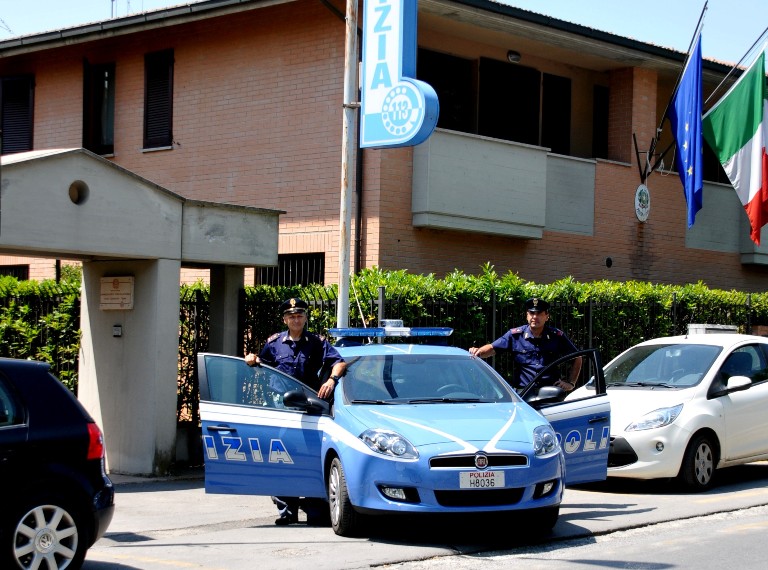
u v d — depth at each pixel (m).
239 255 12.85
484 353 10.55
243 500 10.77
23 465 6.78
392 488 8.01
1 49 19.98
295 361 9.72
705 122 18.30
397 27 11.83
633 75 19.94
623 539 8.52
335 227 16.56
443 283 13.50
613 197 19.31
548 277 18.28
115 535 8.89
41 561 6.80
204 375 9.11
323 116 16.83
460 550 8.00
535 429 8.40
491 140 16.88
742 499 10.50
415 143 11.68
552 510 8.40
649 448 10.91
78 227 11.28
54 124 20.28
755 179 17.73
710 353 11.90
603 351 15.48
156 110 19.08
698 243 20.84
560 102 19.89
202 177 18.38
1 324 14.07
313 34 17.03
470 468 7.93
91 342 12.83
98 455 7.16
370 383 9.17
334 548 8.09
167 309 12.20
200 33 18.48
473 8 16.52
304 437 8.89
